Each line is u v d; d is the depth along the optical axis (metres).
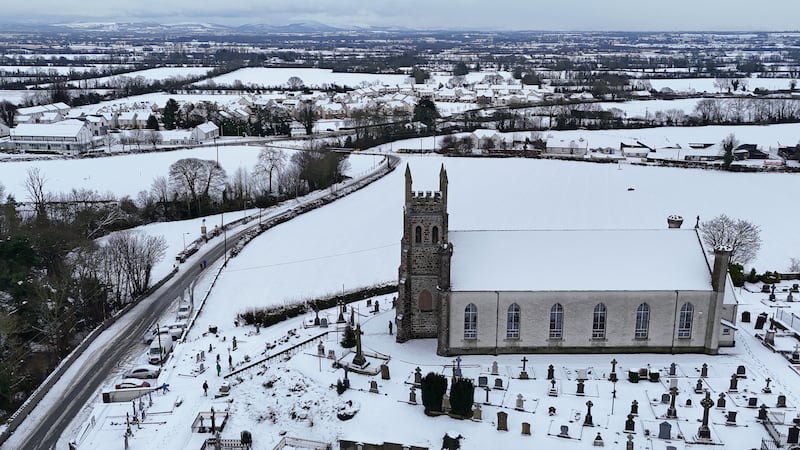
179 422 87.00
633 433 80.88
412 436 82.00
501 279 98.25
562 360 98.06
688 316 98.62
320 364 98.50
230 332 117.88
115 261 137.88
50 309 114.88
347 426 84.12
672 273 98.88
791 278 132.50
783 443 77.38
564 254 100.88
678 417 83.44
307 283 142.62
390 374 95.19
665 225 182.75
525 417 84.69
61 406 94.88
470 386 83.56
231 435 83.75
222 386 94.06
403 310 104.12
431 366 97.12
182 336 115.56
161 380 99.00
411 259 103.38
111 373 104.94
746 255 147.00
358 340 96.56
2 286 114.19
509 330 99.25
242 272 150.75
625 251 101.25
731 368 95.19
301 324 117.50
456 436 79.81
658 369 94.88
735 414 82.00
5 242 122.69
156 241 156.25
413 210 100.81
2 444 85.56
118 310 132.38
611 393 89.38
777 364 96.50
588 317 98.25
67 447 84.56
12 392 99.50
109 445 82.31
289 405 89.38
